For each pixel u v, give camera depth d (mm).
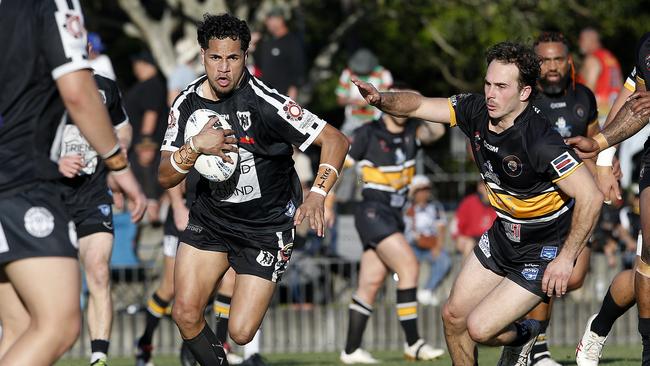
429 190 45938
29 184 15523
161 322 41406
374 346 42281
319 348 42188
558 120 27391
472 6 64750
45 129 15695
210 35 20281
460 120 21906
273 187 21578
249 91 20750
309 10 71938
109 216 26953
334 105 71438
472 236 45250
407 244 33469
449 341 22906
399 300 33781
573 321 43031
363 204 33688
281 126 20750
